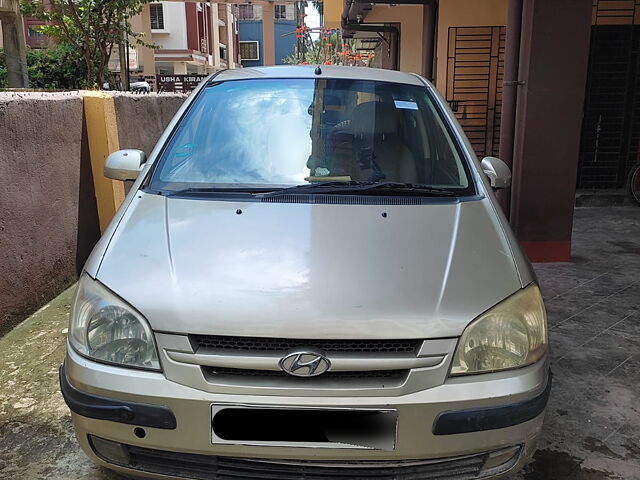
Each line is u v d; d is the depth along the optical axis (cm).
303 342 183
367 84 317
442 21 898
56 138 432
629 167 783
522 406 190
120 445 193
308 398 180
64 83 1077
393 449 183
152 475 196
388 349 185
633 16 741
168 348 185
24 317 392
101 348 192
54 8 902
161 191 255
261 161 275
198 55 3127
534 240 520
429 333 185
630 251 564
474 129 928
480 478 195
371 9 1127
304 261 204
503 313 197
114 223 235
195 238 217
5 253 368
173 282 197
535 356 200
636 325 394
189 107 302
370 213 234
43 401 297
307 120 294
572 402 301
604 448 265
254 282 195
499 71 904
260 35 4375
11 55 866
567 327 390
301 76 320
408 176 272
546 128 496
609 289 459
